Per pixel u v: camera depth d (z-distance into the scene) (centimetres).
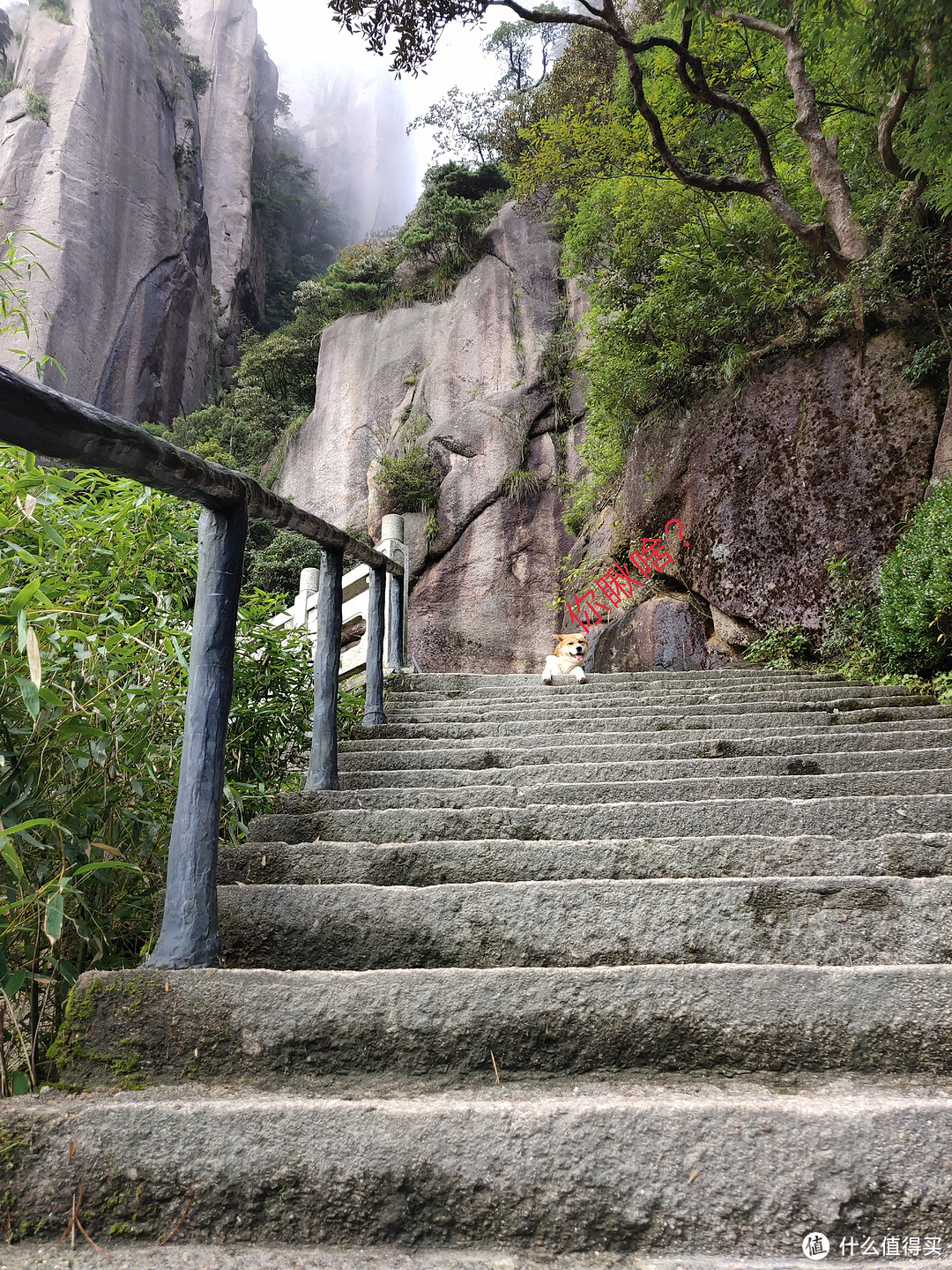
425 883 212
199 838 155
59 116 2491
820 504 666
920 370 620
